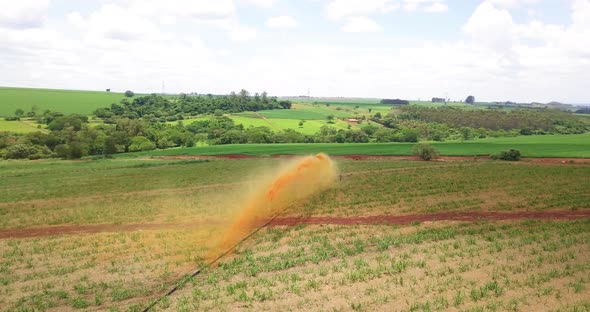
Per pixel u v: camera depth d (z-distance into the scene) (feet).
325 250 99.35
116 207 163.22
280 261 92.38
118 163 329.72
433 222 124.36
